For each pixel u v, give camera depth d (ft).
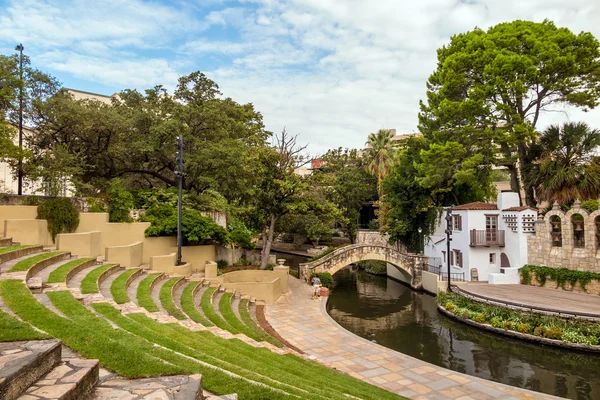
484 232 91.86
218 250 88.58
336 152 164.76
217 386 18.88
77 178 76.28
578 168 81.10
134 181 104.99
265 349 36.42
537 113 91.50
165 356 21.13
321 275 95.61
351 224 151.53
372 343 51.13
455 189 115.55
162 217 79.71
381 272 128.06
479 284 84.53
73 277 43.32
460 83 92.27
